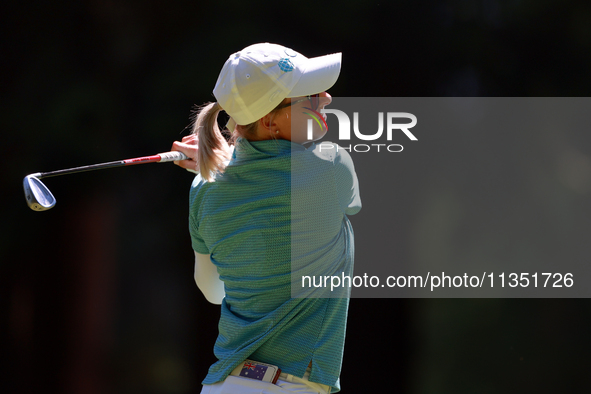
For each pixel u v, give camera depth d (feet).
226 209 17.84
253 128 17.92
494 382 53.26
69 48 53.47
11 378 52.54
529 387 52.80
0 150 52.80
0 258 52.85
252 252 17.48
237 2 53.67
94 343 53.26
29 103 53.16
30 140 53.21
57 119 53.42
